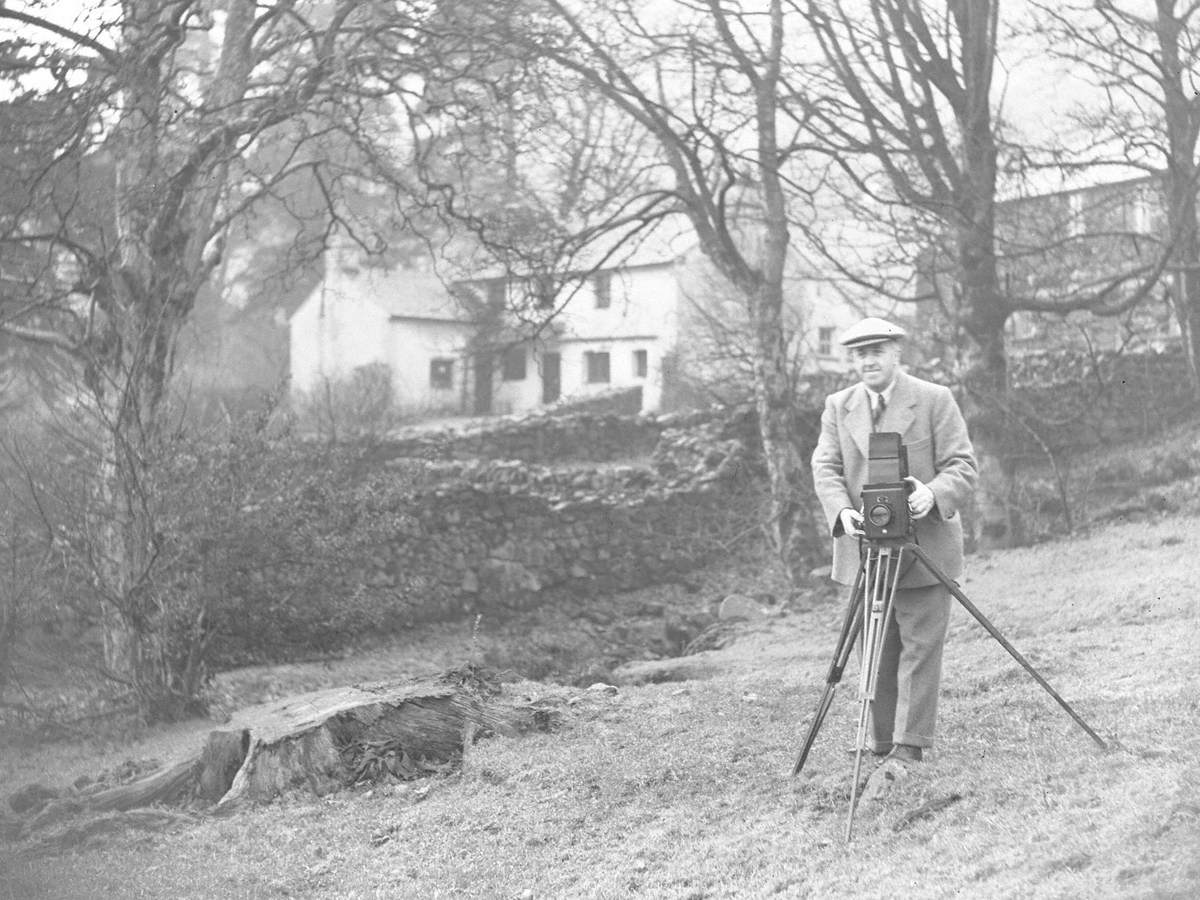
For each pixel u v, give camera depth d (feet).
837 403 20.85
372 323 162.30
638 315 150.30
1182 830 14.53
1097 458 76.38
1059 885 13.93
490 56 54.54
